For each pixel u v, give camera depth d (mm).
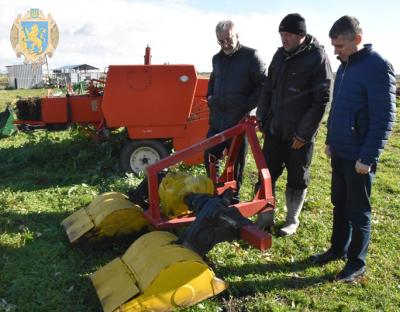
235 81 5355
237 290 3998
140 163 7285
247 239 3750
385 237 5266
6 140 9961
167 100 6996
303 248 4902
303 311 3738
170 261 3412
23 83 39312
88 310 3641
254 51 5316
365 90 3787
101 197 4949
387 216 6020
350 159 3967
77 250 4578
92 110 7996
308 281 4219
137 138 7141
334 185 4367
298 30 4309
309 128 4527
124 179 6875
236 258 4582
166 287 3377
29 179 7191
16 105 8258
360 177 3975
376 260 4684
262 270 4391
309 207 6176
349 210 4125
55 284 3990
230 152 5078
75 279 4078
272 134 4883
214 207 3770
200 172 7430
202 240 3752
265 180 4539
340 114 3953
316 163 8836
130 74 6824
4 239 4820
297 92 4582
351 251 4246
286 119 4711
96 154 7957
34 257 4469
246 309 3738
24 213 5645
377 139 3740
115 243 4660
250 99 5352
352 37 3723
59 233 5023
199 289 3480
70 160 7949
